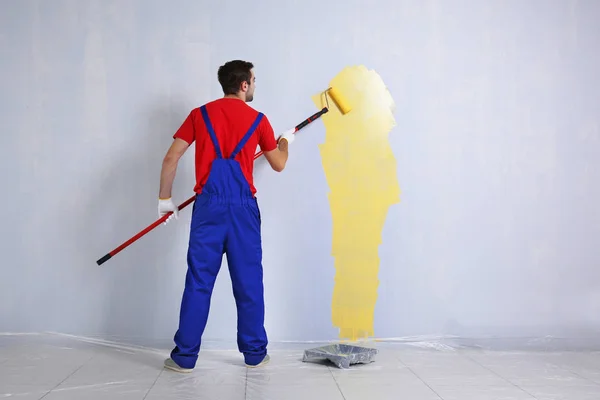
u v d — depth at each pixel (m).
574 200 3.17
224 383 2.41
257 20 3.08
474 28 3.15
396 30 3.13
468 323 3.14
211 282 2.63
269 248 3.09
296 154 3.09
